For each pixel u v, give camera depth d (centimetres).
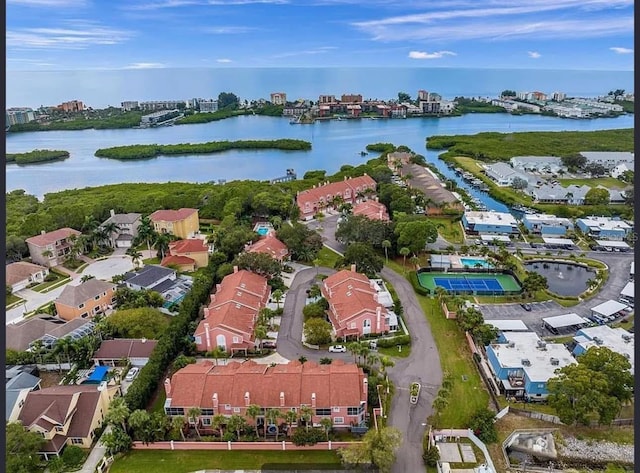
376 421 7794
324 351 9756
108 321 10056
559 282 12925
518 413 8038
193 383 7862
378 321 10162
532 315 11081
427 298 11806
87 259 14538
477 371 9119
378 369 9069
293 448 7312
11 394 7531
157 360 8875
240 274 11588
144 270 12675
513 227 15988
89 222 15125
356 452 6800
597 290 12288
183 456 7219
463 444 7412
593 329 9925
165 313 11212
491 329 9481
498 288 12281
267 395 7681
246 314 10219
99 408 7775
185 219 15725
